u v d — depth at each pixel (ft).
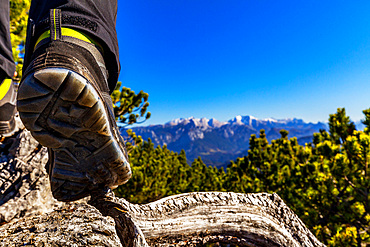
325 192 22.20
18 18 18.17
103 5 3.18
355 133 22.09
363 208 21.43
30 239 2.33
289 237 4.03
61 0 2.78
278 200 4.56
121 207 3.30
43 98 2.40
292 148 30.50
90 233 2.51
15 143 5.32
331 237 22.88
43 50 2.48
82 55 2.67
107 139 2.87
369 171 20.43
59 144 2.79
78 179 3.08
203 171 59.31
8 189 4.48
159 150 55.16
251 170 30.60
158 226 3.54
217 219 3.89
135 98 31.32
